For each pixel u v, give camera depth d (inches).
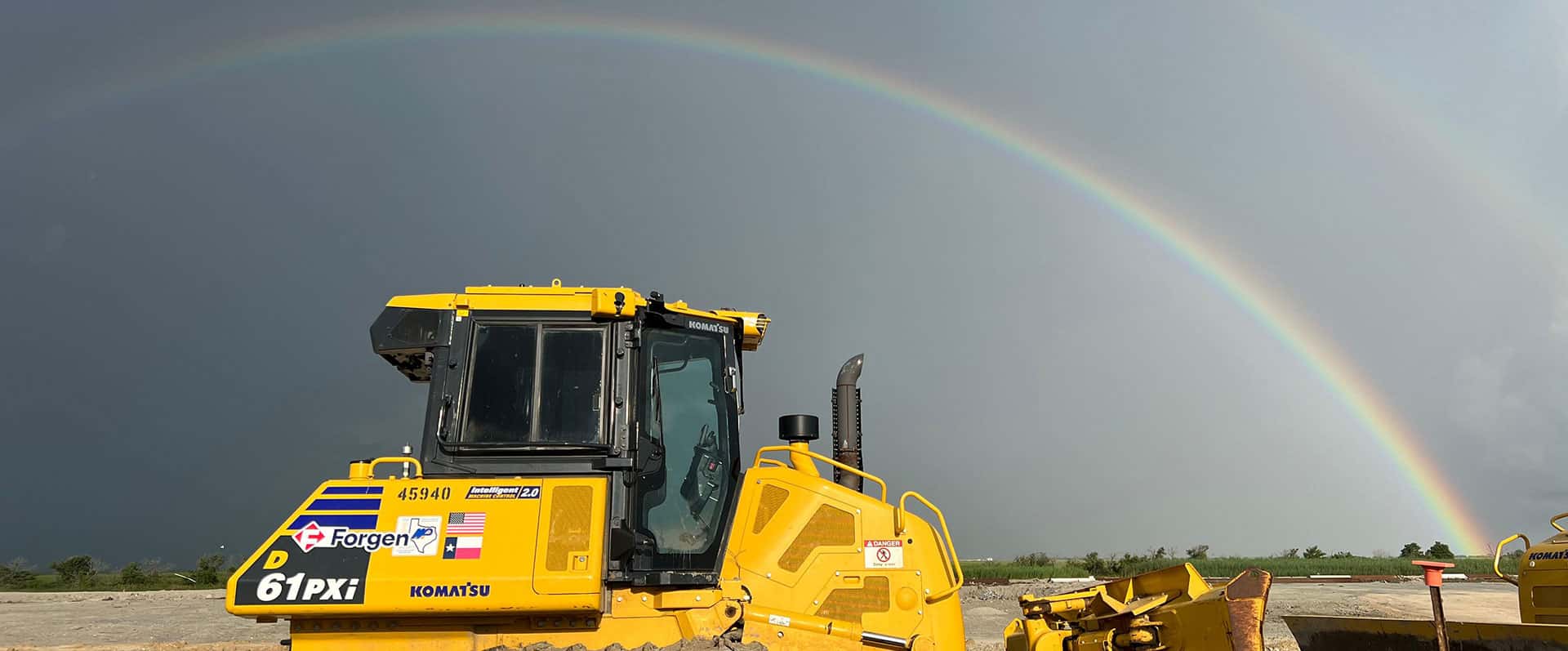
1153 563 1448.1
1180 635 231.5
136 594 1150.3
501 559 223.6
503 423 240.4
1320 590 1003.3
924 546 266.4
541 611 224.7
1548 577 319.0
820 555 259.9
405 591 219.3
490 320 248.4
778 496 263.7
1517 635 213.2
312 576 219.8
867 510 265.9
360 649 226.4
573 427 241.0
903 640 255.4
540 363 245.8
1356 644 248.2
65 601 1018.1
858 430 308.0
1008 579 1257.4
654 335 259.6
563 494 231.9
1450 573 1366.9
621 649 228.8
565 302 250.7
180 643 609.6
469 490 231.0
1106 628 253.8
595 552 226.2
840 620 254.1
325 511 226.7
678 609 241.8
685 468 255.4
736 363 272.2
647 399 251.8
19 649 581.3
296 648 225.6
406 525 225.6
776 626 245.6
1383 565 1498.5
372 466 236.7
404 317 249.8
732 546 254.4
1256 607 212.4
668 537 247.9
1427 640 229.9
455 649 227.9
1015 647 288.0
